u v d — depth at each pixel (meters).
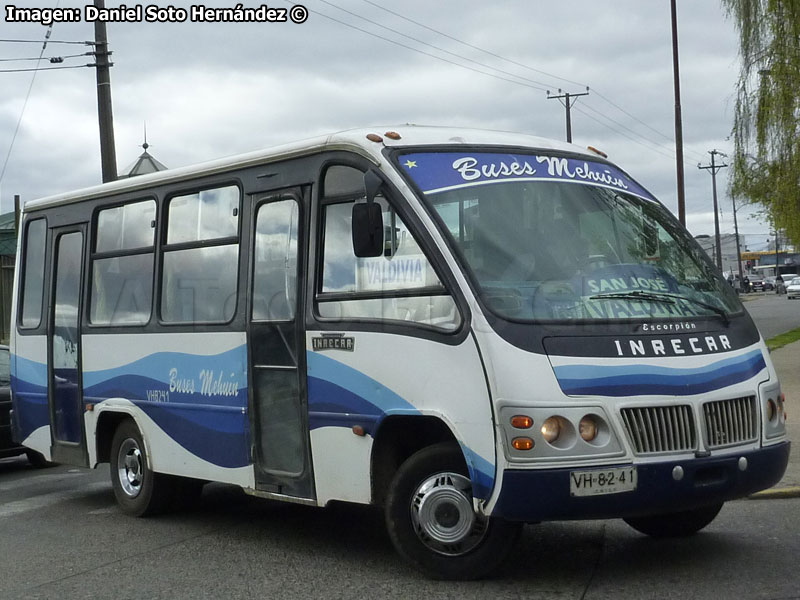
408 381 7.06
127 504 10.07
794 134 21.33
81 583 7.53
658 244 7.75
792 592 6.43
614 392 6.55
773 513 8.82
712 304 7.45
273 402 8.19
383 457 7.38
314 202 7.96
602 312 6.91
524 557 7.66
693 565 7.22
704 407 6.78
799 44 21.38
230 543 8.67
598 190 7.83
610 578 6.98
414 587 6.95
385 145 7.54
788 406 14.87
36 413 11.32
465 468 6.89
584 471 6.41
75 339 10.68
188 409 9.11
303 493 7.90
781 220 21.67
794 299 71.12
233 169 8.81
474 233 7.12
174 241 9.50
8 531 9.59
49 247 11.25
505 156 7.71
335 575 7.42
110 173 22.31
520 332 6.64
